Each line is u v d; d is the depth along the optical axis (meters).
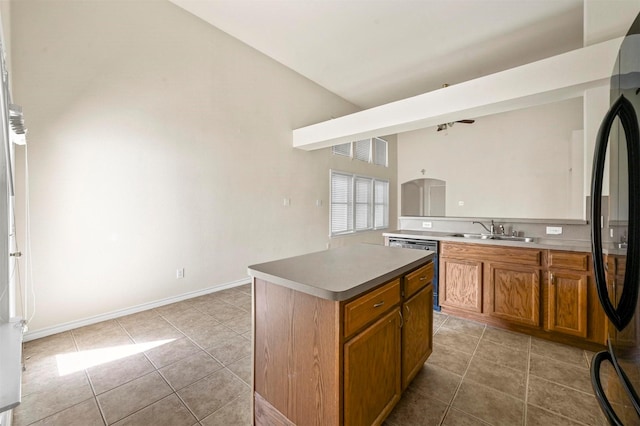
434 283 3.11
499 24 3.81
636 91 0.88
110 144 2.97
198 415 1.64
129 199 3.12
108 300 2.98
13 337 1.11
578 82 2.67
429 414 1.62
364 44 4.26
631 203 0.90
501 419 1.58
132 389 1.86
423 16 3.64
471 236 3.23
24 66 2.47
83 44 2.78
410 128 4.07
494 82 3.12
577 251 2.32
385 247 2.31
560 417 1.59
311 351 1.28
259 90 4.52
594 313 2.27
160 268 3.38
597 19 2.85
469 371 2.03
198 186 3.74
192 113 3.65
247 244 4.39
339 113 6.25
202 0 3.36
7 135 1.32
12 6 2.40
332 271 1.50
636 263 0.86
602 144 1.08
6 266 1.28
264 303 1.50
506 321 2.68
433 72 5.21
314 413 1.27
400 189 8.37
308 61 4.79
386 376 1.50
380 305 1.44
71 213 2.75
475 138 7.04
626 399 0.93
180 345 2.44
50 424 1.56
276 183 4.87
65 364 2.14
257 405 1.54
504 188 6.64
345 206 6.57
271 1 3.37
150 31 3.23
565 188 5.93
